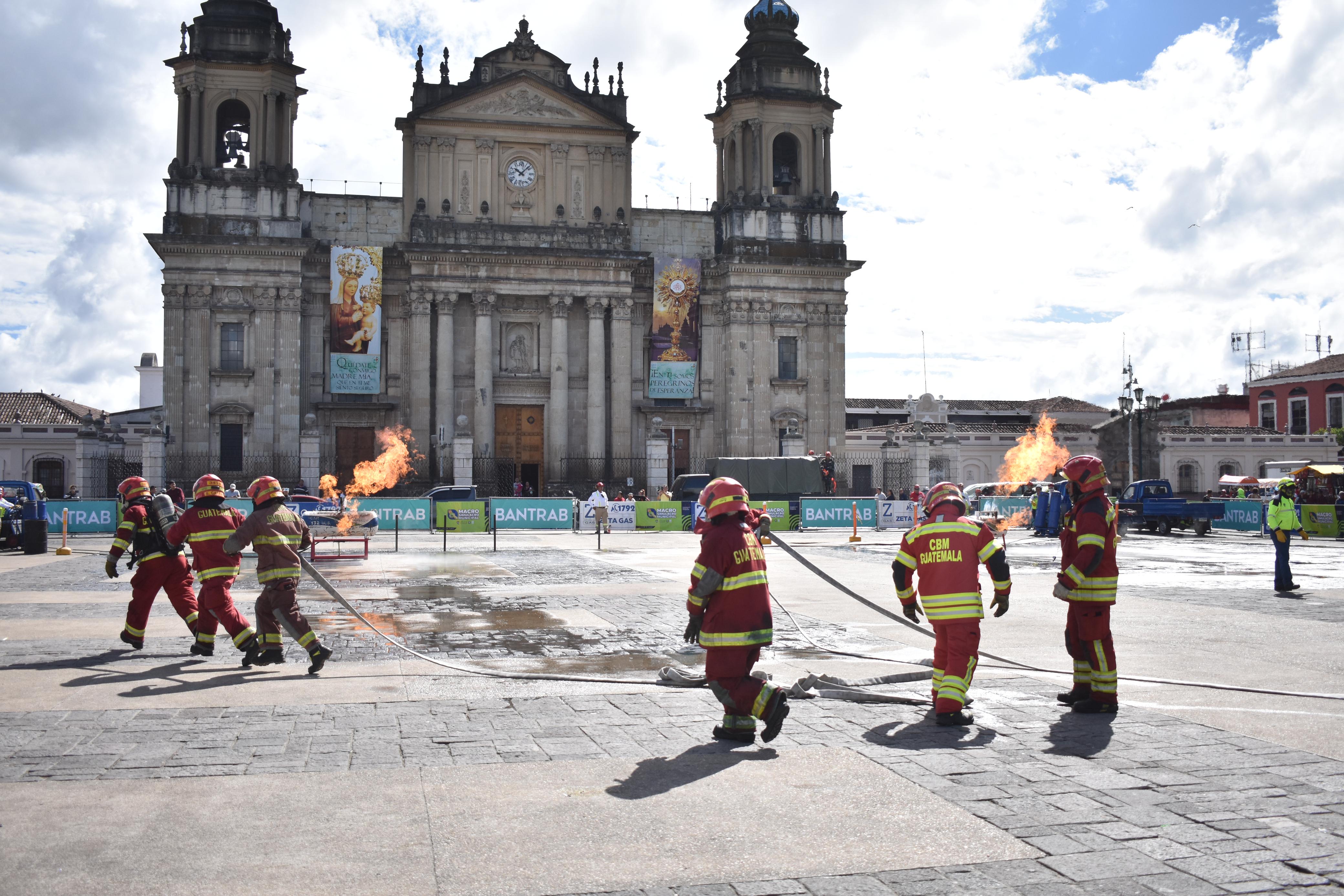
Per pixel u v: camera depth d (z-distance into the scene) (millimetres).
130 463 58844
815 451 65688
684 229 67000
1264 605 18469
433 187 61469
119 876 5668
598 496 43906
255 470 57719
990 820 6539
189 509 12391
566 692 10742
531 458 63000
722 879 5617
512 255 60969
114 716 9539
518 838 6254
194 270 57531
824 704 10188
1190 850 6004
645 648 13891
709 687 10648
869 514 49219
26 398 73375
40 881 5586
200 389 57344
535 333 63375
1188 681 11297
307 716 9531
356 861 5883
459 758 8039
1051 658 12820
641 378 65312
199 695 10523
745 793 7137
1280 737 8664
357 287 59406
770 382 65125
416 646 14023
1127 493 46188
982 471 69750
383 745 8461
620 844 6148
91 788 7223
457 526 45969
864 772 7652
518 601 19312
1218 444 72312
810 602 19000
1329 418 80688
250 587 21594
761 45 66562
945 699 9109
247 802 6914
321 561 29047
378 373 59688
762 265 64750
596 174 63812
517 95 62719
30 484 41500
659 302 63406
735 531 8570
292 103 59688
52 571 26141
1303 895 5375
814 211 65938
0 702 10164
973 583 9219
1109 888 5469
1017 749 8320
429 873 5699
